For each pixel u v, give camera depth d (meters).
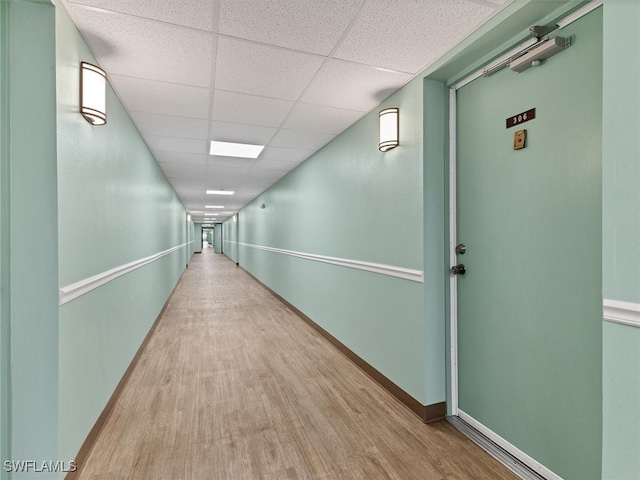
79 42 1.36
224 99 2.08
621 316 0.83
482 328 1.63
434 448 1.53
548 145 1.29
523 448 1.40
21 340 1.10
